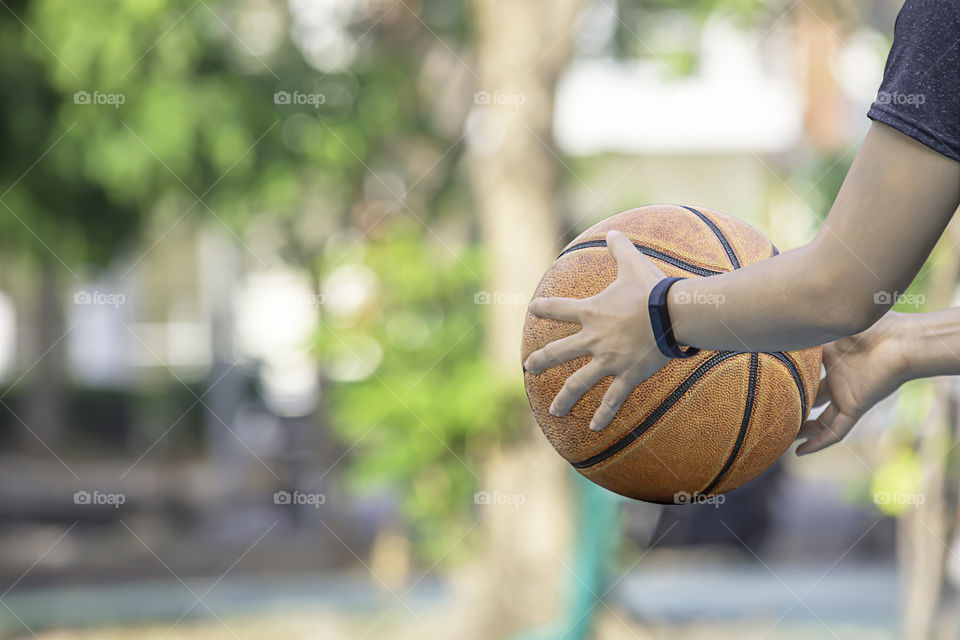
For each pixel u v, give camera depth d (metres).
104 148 10.30
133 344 29.67
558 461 8.59
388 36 12.00
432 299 9.36
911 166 2.11
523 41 8.66
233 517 16.70
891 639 9.44
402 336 9.18
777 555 13.17
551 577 8.45
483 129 8.77
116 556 14.29
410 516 9.39
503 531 8.61
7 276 23.45
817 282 2.20
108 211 12.73
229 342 21.62
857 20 9.80
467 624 8.84
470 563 9.41
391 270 9.27
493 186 8.69
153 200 11.25
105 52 9.93
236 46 11.08
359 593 11.97
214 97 10.50
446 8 11.66
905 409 7.16
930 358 3.03
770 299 2.25
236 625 10.88
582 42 12.00
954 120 2.09
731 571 12.50
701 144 17.83
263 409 21.16
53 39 10.13
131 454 24.20
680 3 11.34
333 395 9.83
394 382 8.88
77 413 26.06
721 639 9.48
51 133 10.98
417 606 11.12
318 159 11.05
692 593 11.48
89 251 13.12
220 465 20.92
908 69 2.13
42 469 22.08
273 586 12.54
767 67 13.79
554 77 8.73
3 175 12.00
